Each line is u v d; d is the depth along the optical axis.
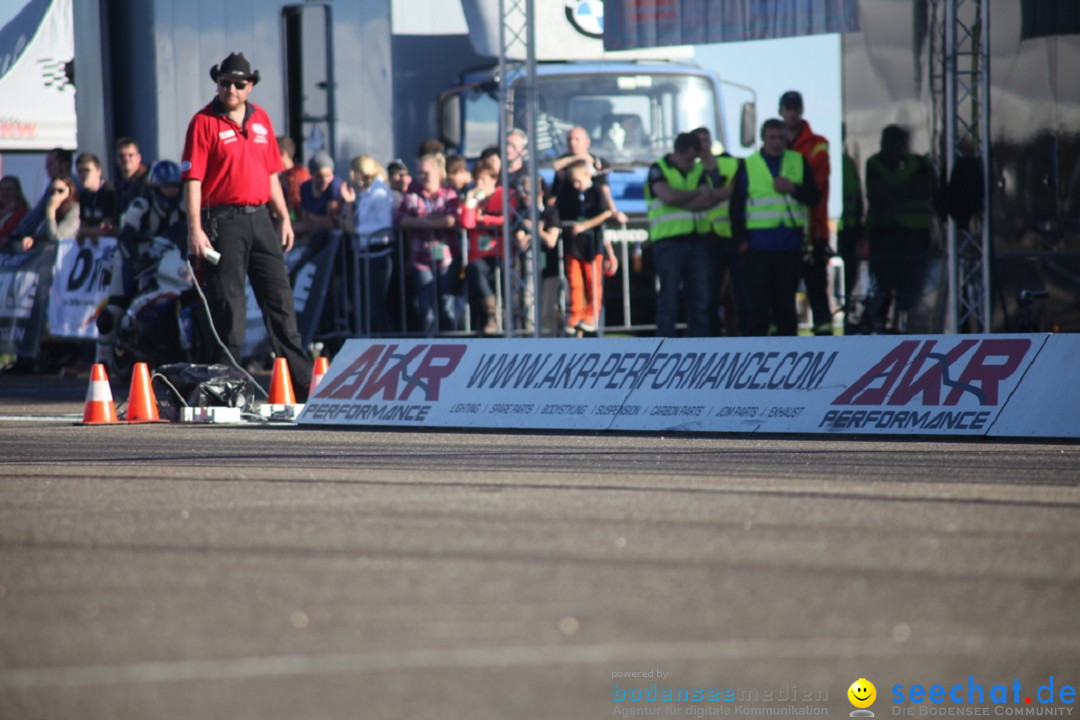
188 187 37.25
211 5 57.31
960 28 44.88
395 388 35.50
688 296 49.69
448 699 10.36
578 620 12.72
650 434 31.64
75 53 60.34
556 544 16.53
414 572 14.92
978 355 30.17
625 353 33.28
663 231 49.44
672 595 13.71
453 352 35.22
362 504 20.00
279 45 56.44
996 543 16.50
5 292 60.78
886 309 48.53
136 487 22.42
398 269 52.91
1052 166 44.66
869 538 16.84
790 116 50.59
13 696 10.58
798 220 48.75
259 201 38.06
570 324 52.44
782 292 49.06
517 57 54.75
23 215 61.91
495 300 53.38
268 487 22.19
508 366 34.38
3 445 30.34
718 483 22.17
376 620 12.77
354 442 30.39
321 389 36.38
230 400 37.69
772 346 31.92
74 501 20.72
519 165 52.22
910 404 30.38
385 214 52.72
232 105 37.50
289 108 56.56
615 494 20.88
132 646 11.97
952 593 13.77
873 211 48.69
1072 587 14.05
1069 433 28.86
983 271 44.62
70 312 57.94
